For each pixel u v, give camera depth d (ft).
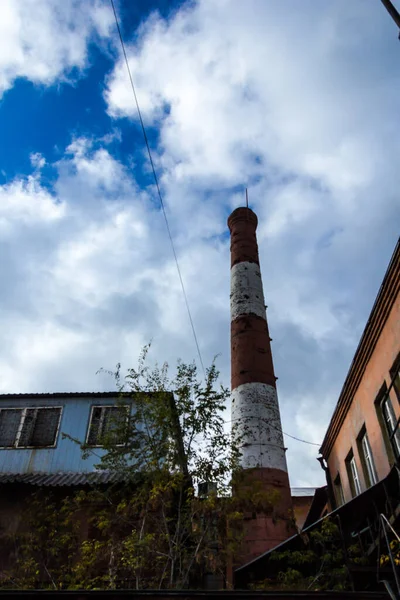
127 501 40.55
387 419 40.06
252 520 49.88
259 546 47.78
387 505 30.66
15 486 44.88
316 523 32.14
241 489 37.19
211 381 41.01
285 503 52.08
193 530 35.60
